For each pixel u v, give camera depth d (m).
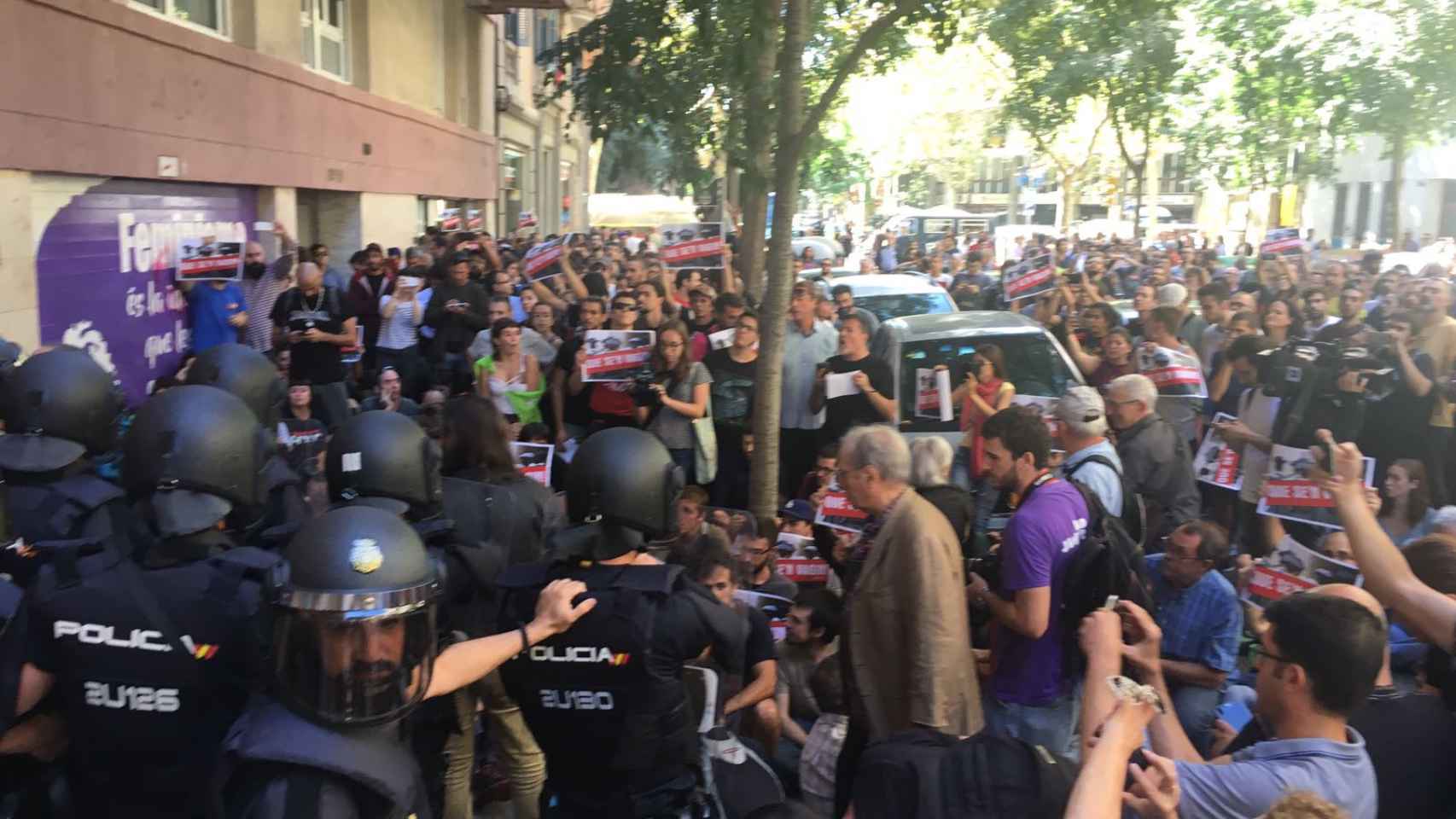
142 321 10.25
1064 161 39.91
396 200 18.38
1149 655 3.09
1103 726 2.36
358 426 3.76
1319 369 7.30
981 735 2.37
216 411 2.81
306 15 14.82
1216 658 4.88
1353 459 3.29
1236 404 9.34
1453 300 13.66
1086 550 4.24
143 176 9.86
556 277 13.10
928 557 4.01
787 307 7.79
